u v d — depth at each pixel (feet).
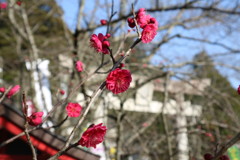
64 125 17.99
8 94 8.91
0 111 9.96
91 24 22.13
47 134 10.22
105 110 18.62
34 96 19.90
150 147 21.74
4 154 11.10
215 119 21.83
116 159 16.56
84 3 20.84
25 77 22.93
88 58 18.13
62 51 21.66
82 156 10.73
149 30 6.73
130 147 23.15
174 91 25.41
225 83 27.86
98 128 5.91
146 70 23.00
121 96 18.42
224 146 5.46
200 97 26.35
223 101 22.59
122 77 6.21
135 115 26.23
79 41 20.47
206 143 22.88
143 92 25.07
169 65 19.77
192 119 26.37
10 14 22.24
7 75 29.94
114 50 17.07
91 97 6.47
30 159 11.30
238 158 20.33
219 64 20.58
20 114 10.19
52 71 22.94
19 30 22.12
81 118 6.35
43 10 34.53
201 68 26.27
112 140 21.54
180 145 22.84
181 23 22.53
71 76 18.24
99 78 18.01
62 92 14.16
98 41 7.00
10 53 38.34
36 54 20.47
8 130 10.19
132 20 7.06
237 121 18.63
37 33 34.63
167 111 24.30
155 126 25.44
